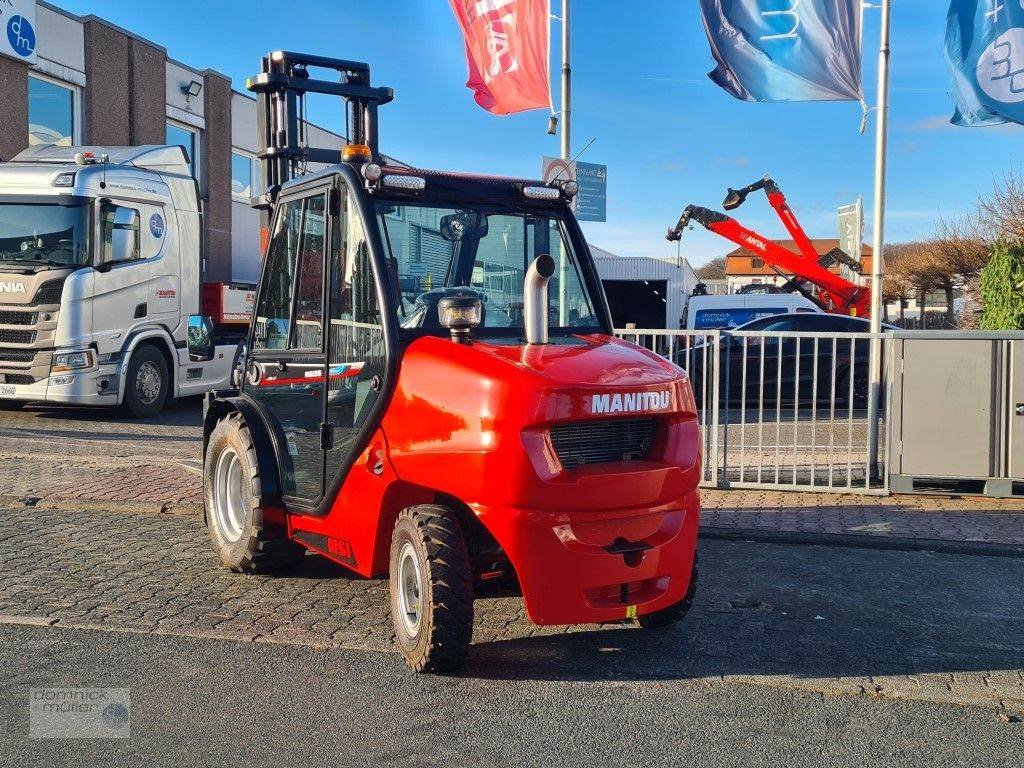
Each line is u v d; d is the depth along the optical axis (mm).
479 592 6008
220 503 6324
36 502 8156
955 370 8539
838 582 6305
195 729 4000
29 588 5852
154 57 23141
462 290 5176
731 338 9203
